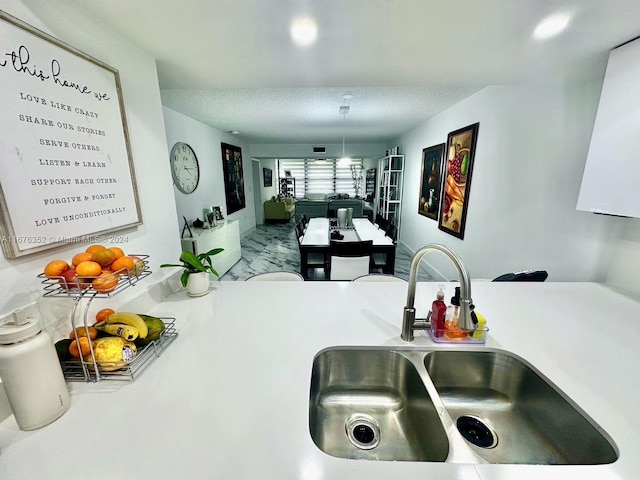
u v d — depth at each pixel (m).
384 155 7.08
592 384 0.82
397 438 0.93
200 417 0.69
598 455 0.68
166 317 1.20
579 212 1.75
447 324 1.05
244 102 3.22
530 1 0.96
